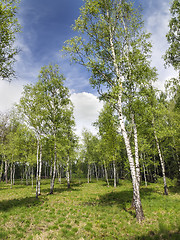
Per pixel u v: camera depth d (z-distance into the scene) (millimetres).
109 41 12023
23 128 15352
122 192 17203
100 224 8047
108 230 7371
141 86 12609
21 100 15180
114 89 10039
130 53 12008
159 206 10344
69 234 7066
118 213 9672
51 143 19703
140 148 19859
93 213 9906
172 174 25250
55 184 30906
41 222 8727
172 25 13523
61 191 19859
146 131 16828
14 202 12750
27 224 8336
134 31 11930
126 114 13398
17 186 28938
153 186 21766
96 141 36781
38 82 18625
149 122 16625
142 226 7508
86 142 35375
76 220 8734
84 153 34906
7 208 11000
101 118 18125
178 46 13516
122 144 20547
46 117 17453
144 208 10188
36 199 13883
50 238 6840
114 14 11156
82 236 6875
